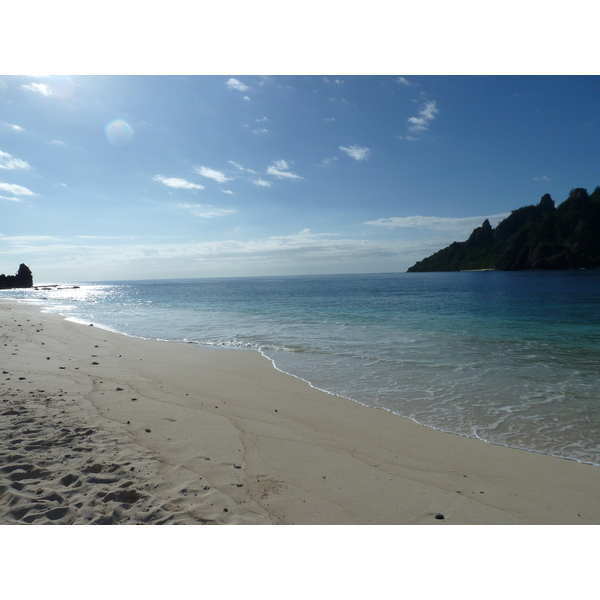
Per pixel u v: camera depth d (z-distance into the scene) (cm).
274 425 615
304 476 450
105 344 1353
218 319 2184
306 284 9875
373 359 1097
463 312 2369
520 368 985
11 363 985
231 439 548
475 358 1099
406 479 452
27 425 553
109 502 371
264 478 439
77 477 411
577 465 495
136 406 673
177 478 425
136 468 442
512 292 4253
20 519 340
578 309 2452
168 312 2731
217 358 1126
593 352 1173
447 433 596
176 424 596
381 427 618
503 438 579
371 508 389
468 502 407
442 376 918
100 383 816
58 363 1006
